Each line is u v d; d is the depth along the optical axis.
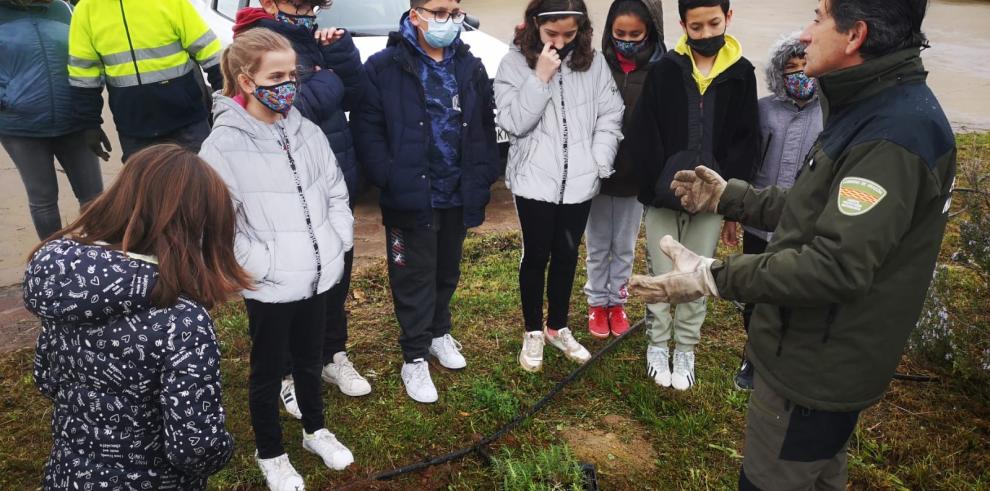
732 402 3.33
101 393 1.62
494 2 17.22
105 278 1.53
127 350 1.58
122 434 1.64
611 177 3.50
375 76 3.01
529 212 3.28
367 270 4.56
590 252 3.78
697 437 3.11
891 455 3.03
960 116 8.23
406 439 3.08
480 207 3.21
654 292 1.90
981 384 3.42
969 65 10.71
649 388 3.41
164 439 1.67
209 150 2.32
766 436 2.02
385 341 3.82
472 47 5.66
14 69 3.75
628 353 3.74
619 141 3.39
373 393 3.38
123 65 3.82
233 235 1.76
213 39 4.00
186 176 1.64
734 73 3.02
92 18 3.73
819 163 1.82
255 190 2.38
